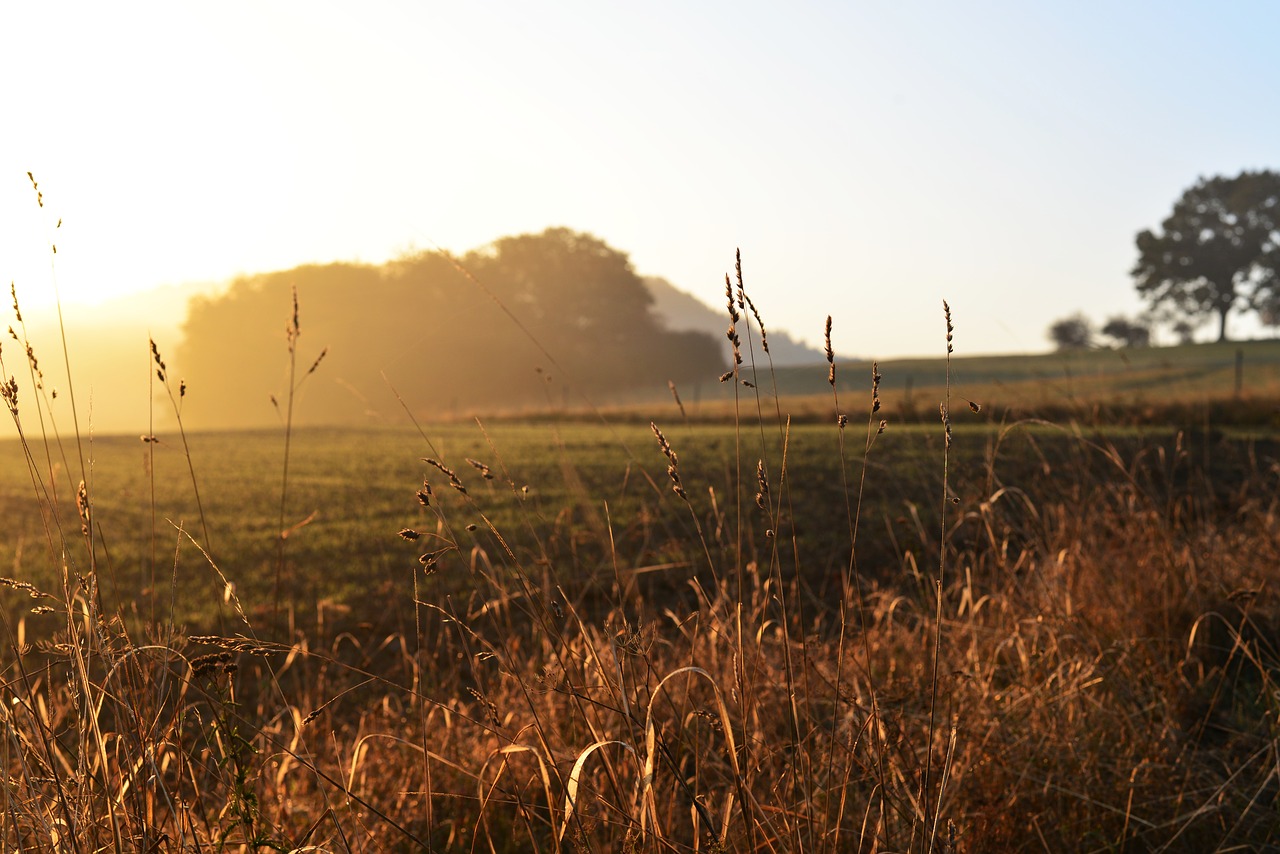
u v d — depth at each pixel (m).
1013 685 3.93
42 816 2.28
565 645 2.74
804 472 14.38
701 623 3.45
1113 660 4.30
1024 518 6.10
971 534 7.41
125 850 2.29
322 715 4.59
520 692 3.85
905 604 5.96
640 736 2.69
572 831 2.59
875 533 9.91
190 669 2.40
